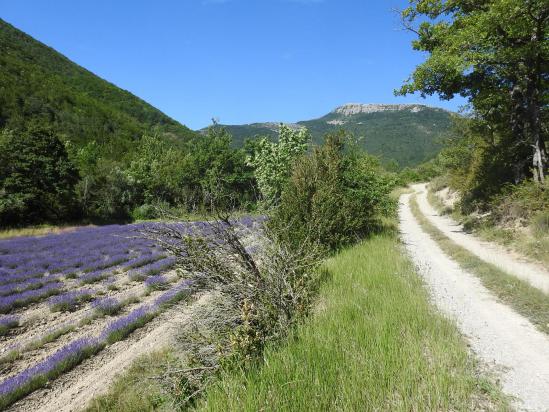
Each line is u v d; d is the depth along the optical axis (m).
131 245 23.14
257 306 5.48
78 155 57.84
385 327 5.26
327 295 7.23
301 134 21.97
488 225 18.00
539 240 12.92
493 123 22.20
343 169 15.18
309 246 8.29
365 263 9.94
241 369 4.22
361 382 3.94
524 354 5.32
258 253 6.51
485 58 17.27
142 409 5.68
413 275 9.29
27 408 6.60
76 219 42.50
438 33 19.22
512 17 15.51
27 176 39.09
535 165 17.56
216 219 5.60
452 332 5.61
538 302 7.38
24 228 35.62
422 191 60.09
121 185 47.81
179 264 5.67
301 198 12.47
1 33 125.88
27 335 9.84
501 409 3.85
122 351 8.58
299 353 4.50
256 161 23.39
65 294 12.98
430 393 3.86
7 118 71.56
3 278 14.66
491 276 9.59
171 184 48.38
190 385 4.96
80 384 7.27
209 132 52.00
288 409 3.52
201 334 5.38
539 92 18.48
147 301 12.25
